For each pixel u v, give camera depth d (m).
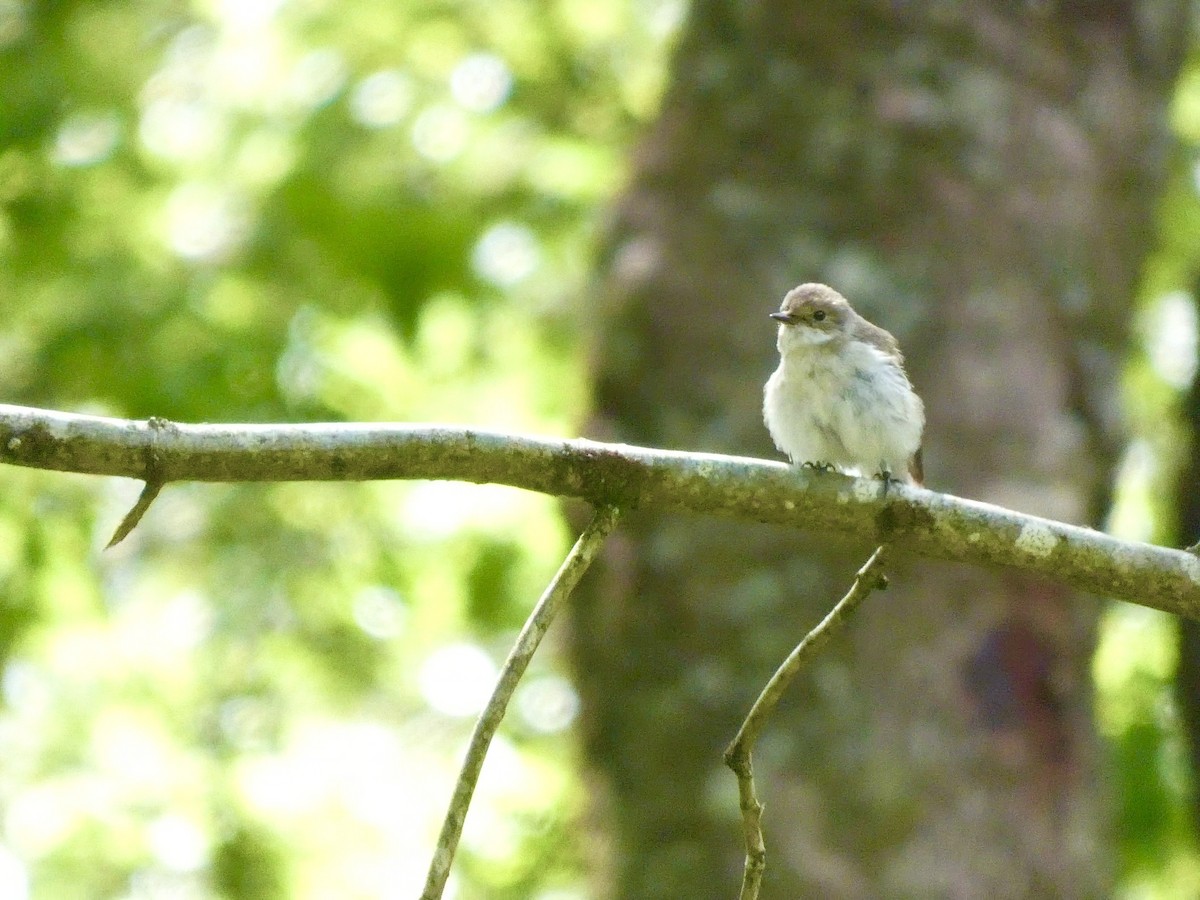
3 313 14.78
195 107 16.17
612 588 11.26
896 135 11.83
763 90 12.08
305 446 5.73
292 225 15.06
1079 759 10.92
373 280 14.84
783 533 10.95
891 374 9.77
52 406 14.46
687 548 11.04
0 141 14.71
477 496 15.93
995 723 10.70
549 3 16.94
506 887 15.46
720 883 10.61
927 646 10.75
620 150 15.74
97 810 15.02
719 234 11.77
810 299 9.95
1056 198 12.03
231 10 16.22
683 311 11.66
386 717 16.67
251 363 14.65
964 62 12.04
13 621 14.48
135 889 14.83
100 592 15.31
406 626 16.30
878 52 12.02
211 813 15.20
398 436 5.80
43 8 15.43
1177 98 16.27
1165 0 13.31
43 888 14.77
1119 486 14.24
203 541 16.08
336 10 16.17
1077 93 12.41
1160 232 14.78
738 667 10.83
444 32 16.58
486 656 16.81
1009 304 11.64
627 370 11.67
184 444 5.63
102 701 16.02
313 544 16.08
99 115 15.45
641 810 10.95
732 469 6.15
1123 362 12.52
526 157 15.93
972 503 6.29
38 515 14.67
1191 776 13.34
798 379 9.79
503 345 16.33
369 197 15.01
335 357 15.99
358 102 15.52
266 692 16.05
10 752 15.64
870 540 6.33
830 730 10.62
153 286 14.85
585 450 5.97
